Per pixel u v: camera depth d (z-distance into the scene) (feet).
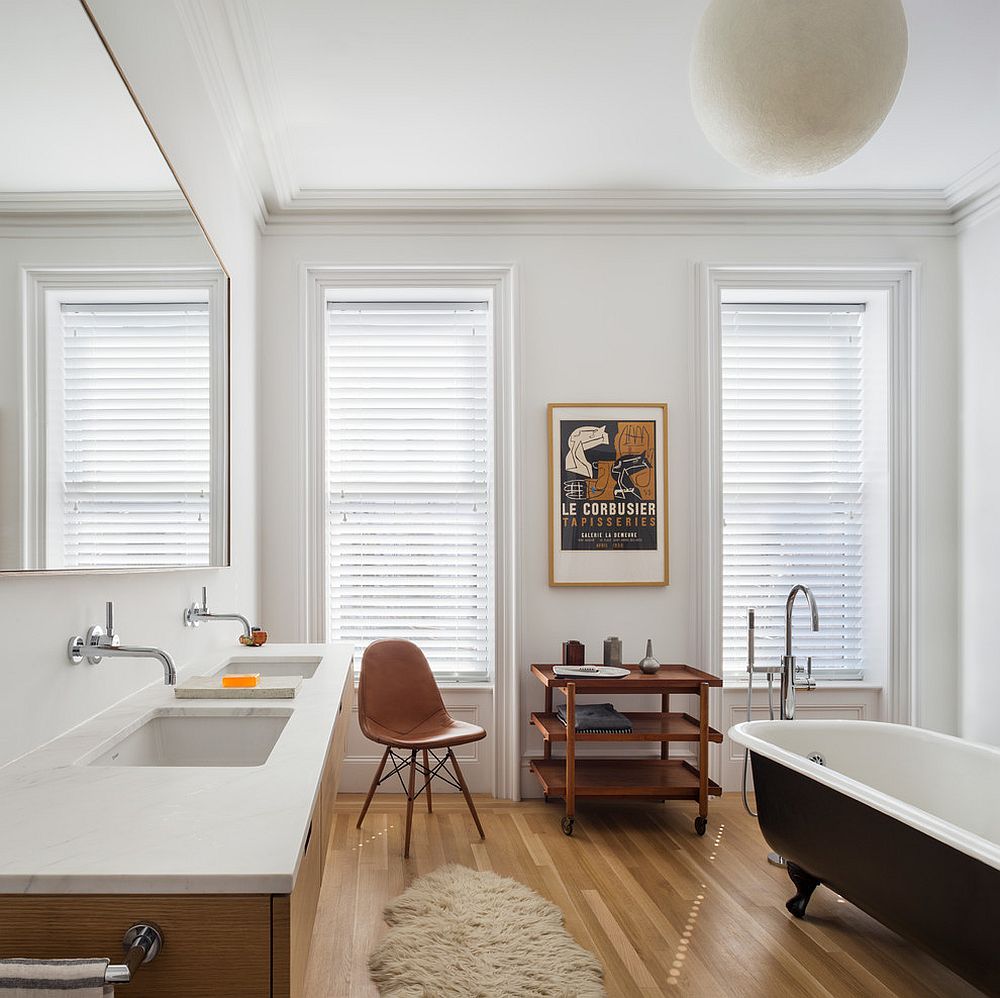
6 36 4.26
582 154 12.30
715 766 13.88
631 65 9.98
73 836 3.60
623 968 7.97
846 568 14.76
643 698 13.82
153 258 6.84
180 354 7.71
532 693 13.67
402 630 14.23
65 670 5.62
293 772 4.60
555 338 13.89
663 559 13.79
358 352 14.38
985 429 13.29
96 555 5.79
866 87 6.47
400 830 11.89
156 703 6.63
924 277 14.08
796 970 7.97
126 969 2.93
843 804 8.26
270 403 13.53
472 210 13.67
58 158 4.99
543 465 13.84
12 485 4.46
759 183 13.30
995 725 12.91
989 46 9.61
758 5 6.40
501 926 8.64
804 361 14.82
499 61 9.87
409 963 7.88
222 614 9.46
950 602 13.94
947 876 6.99
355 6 8.78
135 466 6.53
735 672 14.53
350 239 13.75
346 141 11.80
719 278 14.08
